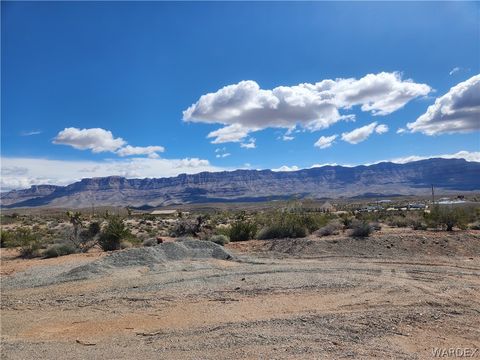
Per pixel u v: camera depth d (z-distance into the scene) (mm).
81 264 16781
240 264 15227
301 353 6480
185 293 11016
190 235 27875
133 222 56344
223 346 6910
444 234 19594
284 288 11109
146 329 8148
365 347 6699
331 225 22812
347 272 13078
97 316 9266
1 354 6930
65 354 6859
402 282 11469
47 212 137250
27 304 10562
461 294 10047
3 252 23016
